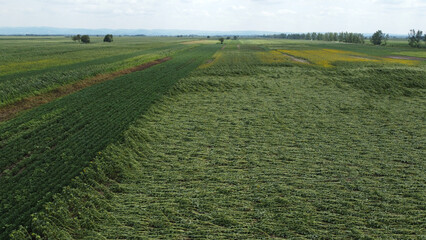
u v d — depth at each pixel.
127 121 24.84
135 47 121.62
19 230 11.74
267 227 12.85
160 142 22.34
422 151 20.80
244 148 21.30
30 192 14.78
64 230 12.52
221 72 52.34
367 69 52.94
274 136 23.67
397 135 23.91
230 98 35.75
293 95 37.09
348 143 22.17
